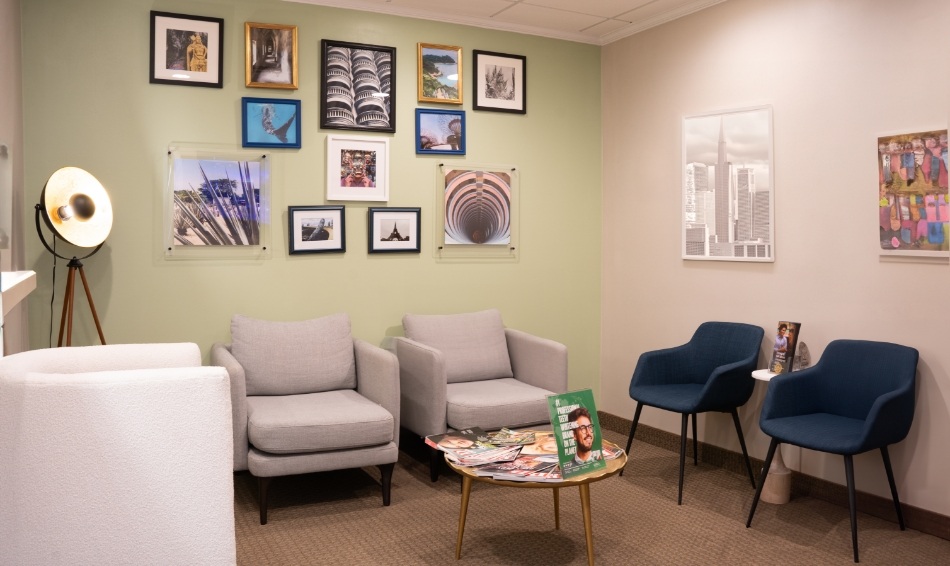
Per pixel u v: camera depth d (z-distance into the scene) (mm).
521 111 5203
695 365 4500
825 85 3947
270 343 4234
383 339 4852
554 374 4441
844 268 3879
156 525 1947
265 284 4523
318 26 4598
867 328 3781
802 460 4102
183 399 1956
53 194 3633
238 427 3646
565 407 2949
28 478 1849
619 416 5391
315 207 4598
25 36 3943
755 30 4316
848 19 3828
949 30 3410
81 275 3922
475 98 5051
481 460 3074
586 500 2994
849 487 3260
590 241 5496
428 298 4977
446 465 4512
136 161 4207
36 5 3965
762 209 4281
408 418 4426
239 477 4289
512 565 3152
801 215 4086
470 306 5109
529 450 3264
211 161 4367
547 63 5301
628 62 5234
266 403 3988
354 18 4684
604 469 2994
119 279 4191
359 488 4113
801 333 4102
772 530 3561
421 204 4930
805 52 4043
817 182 4000
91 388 1886
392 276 4859
